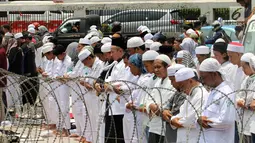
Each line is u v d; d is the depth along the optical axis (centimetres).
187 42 1393
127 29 3123
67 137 1341
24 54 1805
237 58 1059
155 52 993
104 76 1141
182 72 852
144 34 1645
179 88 869
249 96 952
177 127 858
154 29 3103
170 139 915
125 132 1048
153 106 912
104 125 1120
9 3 3331
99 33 1822
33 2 3344
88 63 1270
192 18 3062
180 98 884
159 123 930
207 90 870
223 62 1081
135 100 995
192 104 833
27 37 1841
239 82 1053
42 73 1516
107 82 998
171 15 3159
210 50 1309
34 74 1814
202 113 826
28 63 1811
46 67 1524
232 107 816
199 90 848
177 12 3175
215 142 817
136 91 999
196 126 838
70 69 1473
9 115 1193
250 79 972
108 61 1191
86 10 3269
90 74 1270
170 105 902
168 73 878
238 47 1055
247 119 947
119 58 1140
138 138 980
